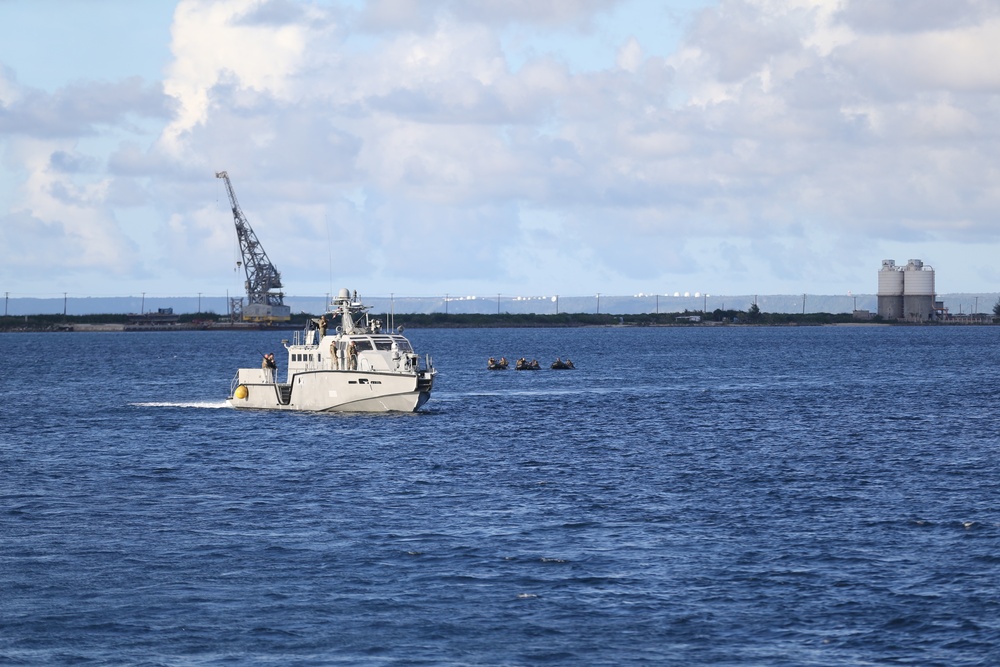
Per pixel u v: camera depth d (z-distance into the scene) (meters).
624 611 106.56
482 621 103.94
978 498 159.12
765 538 133.75
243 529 139.12
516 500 158.75
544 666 93.88
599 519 145.00
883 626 102.44
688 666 93.75
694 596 110.88
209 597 110.56
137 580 116.06
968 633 100.38
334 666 93.62
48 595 111.00
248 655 95.88
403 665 93.88
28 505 155.75
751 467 191.25
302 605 108.19
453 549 128.38
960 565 121.12
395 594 111.50
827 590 112.62
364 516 147.12
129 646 97.69
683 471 187.00
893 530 138.00
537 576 117.19
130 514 149.12
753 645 98.12
